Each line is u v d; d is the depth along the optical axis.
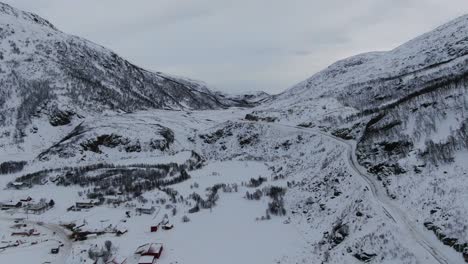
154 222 83.88
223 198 98.44
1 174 134.50
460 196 47.88
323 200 75.31
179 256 64.25
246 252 62.94
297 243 63.69
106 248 68.44
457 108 70.31
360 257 48.16
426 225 47.53
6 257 69.56
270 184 103.12
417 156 64.25
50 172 132.88
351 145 99.56
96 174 128.38
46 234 82.12
